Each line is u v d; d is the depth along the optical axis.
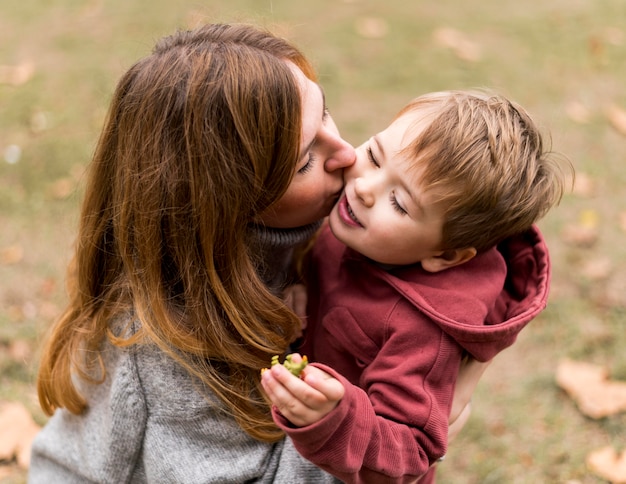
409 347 1.36
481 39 4.70
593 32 4.81
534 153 1.45
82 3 5.02
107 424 1.42
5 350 2.76
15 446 2.42
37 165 3.56
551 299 2.90
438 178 1.34
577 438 2.43
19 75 4.12
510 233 1.46
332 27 4.68
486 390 2.61
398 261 1.43
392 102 3.99
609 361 2.65
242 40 1.36
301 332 1.52
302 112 1.33
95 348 1.46
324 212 1.46
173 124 1.29
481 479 2.34
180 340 1.33
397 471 1.25
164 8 4.85
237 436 1.39
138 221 1.33
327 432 1.16
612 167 3.56
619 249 3.12
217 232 1.31
